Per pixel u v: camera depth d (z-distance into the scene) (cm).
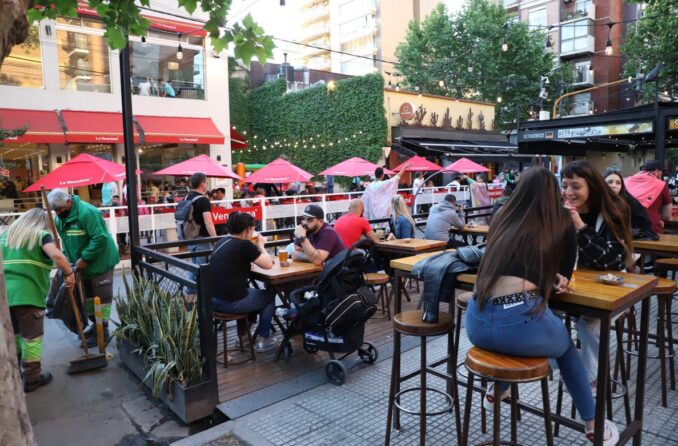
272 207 1187
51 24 1389
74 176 977
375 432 322
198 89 1689
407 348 473
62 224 498
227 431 329
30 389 413
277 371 431
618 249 288
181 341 363
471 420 332
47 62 1391
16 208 1419
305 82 2684
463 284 278
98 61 1489
